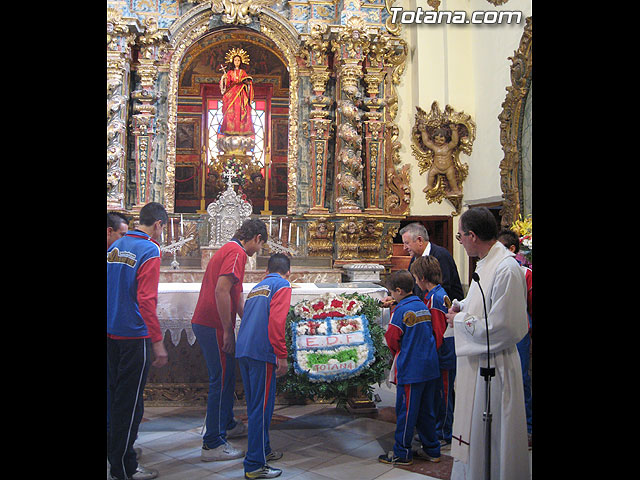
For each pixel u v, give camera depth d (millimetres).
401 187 8844
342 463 3879
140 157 8273
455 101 8812
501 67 7949
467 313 2887
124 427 3379
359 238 8523
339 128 8375
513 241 4652
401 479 3588
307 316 4359
